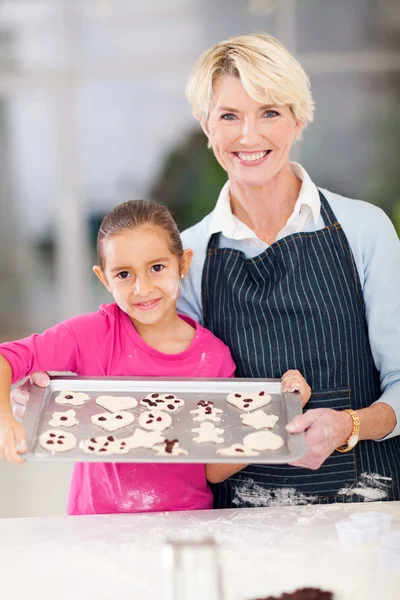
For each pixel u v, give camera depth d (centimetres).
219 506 174
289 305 168
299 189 175
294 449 138
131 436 144
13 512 311
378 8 546
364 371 172
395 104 556
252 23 555
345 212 171
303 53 557
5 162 575
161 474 161
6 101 567
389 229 171
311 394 168
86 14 555
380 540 138
